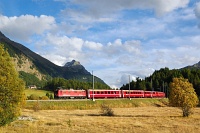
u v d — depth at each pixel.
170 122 45.44
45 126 37.75
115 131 33.47
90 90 100.25
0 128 32.25
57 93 96.38
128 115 62.81
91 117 55.06
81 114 64.44
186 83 59.06
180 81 59.56
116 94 108.12
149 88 197.38
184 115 57.97
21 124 38.47
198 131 33.44
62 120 46.81
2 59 29.52
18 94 29.84
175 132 32.44
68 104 85.75
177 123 43.81
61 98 97.56
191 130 34.25
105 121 46.03
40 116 53.62
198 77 185.88
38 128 35.31
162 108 91.88
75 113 67.38
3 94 28.72
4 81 28.67
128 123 42.97
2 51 30.47
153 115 62.94
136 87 198.88
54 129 34.59
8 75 29.25
